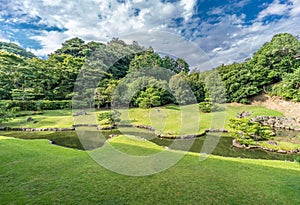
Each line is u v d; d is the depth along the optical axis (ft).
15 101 47.52
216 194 9.58
